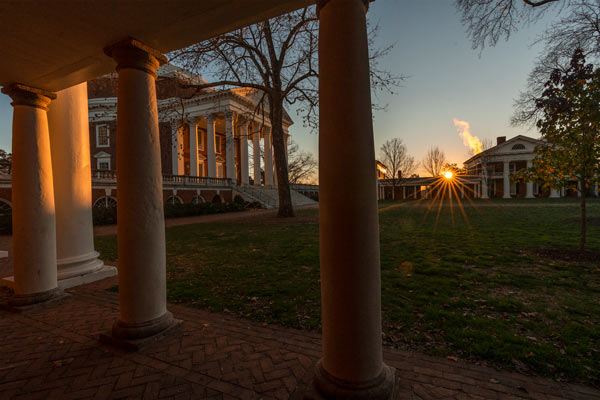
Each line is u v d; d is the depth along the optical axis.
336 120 1.95
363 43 2.00
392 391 2.09
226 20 2.87
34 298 4.18
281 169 18.64
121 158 3.01
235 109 33.78
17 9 2.55
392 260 6.53
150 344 3.03
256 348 2.95
